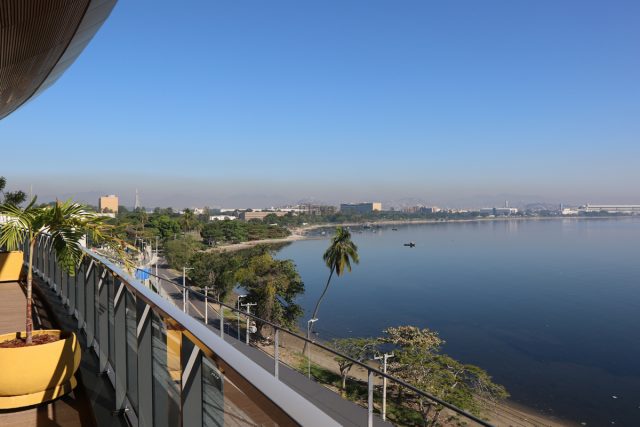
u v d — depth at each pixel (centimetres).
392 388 2258
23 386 251
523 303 6644
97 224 305
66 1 739
